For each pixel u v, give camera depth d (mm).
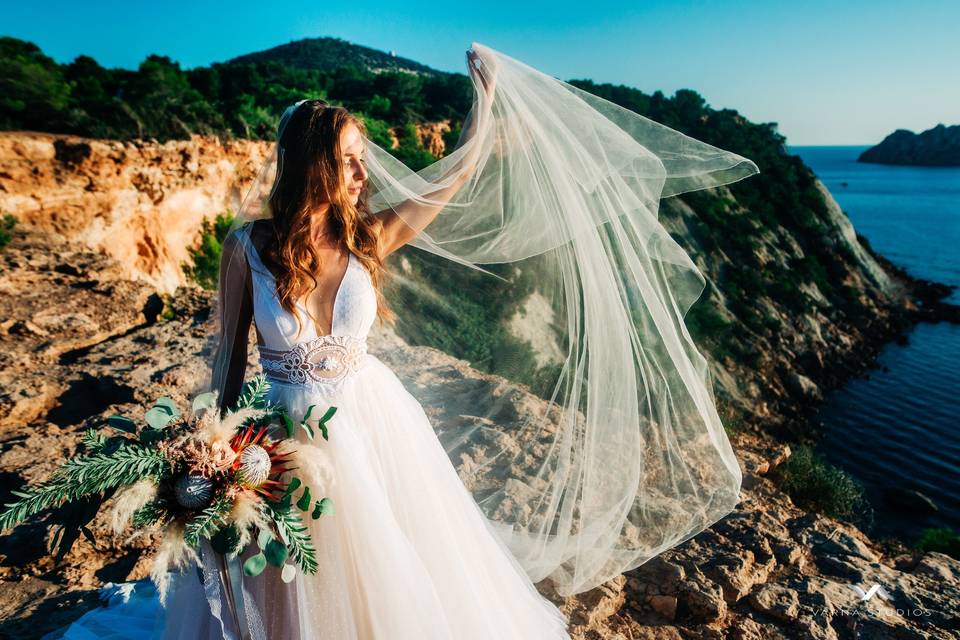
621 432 2416
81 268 9930
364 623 1590
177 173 22266
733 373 28844
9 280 8336
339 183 1603
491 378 3398
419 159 11297
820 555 3303
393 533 1604
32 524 2984
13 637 2309
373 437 1707
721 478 2500
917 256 75812
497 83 2205
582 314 2416
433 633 1583
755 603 2779
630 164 2197
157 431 1479
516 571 2166
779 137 53656
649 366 2385
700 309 18672
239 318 1714
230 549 1405
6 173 17547
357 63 141750
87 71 29875
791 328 37094
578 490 2566
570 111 2207
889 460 27141
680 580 2816
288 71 50938
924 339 44781
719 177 2213
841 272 48938
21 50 27812
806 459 6125
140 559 2732
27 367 5285
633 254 2244
